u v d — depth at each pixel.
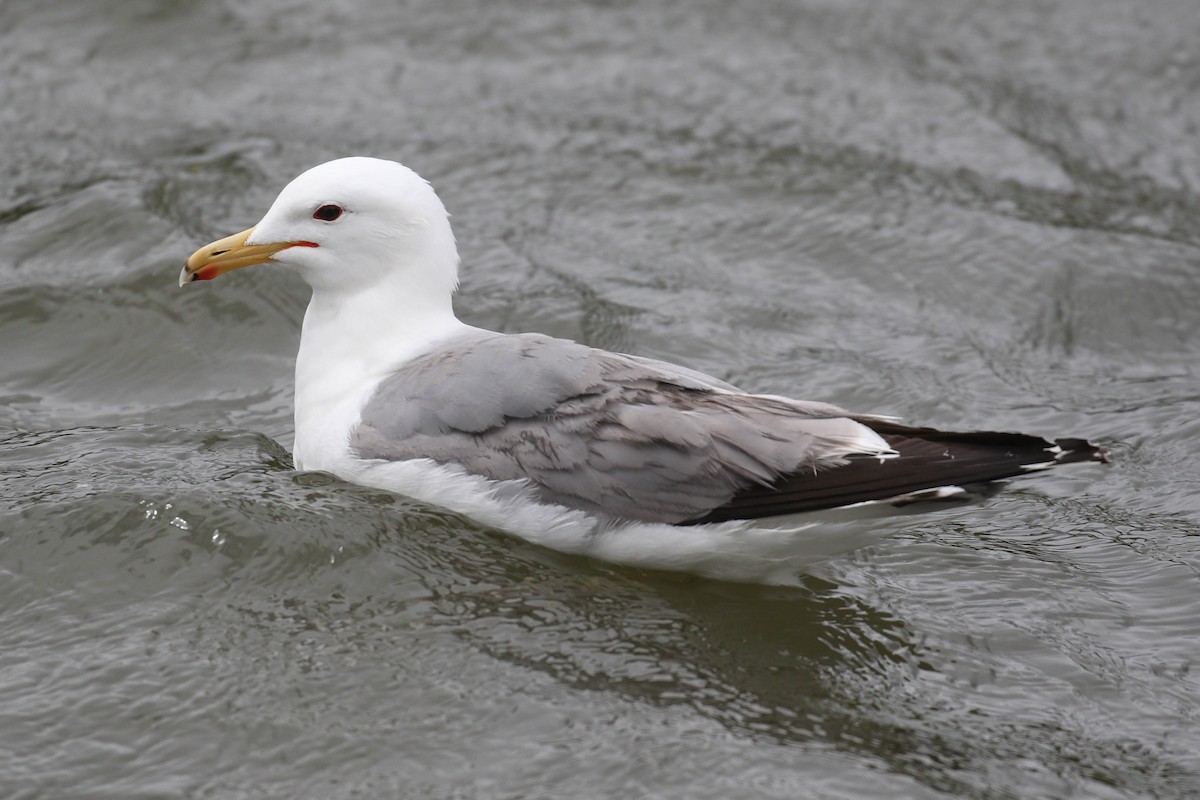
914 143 19.25
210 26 21.45
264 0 22.33
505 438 10.75
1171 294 16.09
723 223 17.36
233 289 15.09
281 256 11.84
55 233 16.06
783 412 10.49
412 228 11.84
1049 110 20.20
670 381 10.67
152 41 21.03
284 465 12.10
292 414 13.58
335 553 10.63
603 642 10.02
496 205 17.59
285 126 19.17
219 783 8.59
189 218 16.48
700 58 21.39
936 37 22.09
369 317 11.84
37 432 12.92
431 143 18.92
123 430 12.83
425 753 8.82
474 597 10.36
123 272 15.29
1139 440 13.52
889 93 20.52
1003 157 19.00
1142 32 22.25
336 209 11.73
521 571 10.66
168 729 9.02
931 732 9.28
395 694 9.33
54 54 20.61
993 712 9.54
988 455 10.17
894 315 15.75
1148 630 10.61
